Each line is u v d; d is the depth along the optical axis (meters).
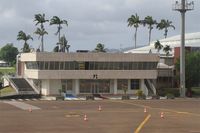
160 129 51.06
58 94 115.69
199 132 49.00
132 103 92.69
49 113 69.94
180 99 106.69
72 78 115.50
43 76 113.75
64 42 166.75
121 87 120.50
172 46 187.88
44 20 175.12
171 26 195.88
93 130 49.62
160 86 132.25
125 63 118.88
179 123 57.47
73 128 51.34
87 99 105.00
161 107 83.06
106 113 70.75
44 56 113.38
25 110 74.94
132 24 181.75
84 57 116.12
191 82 127.00
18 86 118.00
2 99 107.31
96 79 118.25
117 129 50.66
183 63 117.19
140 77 120.06
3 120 59.56
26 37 195.88
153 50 186.12
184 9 119.38
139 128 51.78
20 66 137.62
